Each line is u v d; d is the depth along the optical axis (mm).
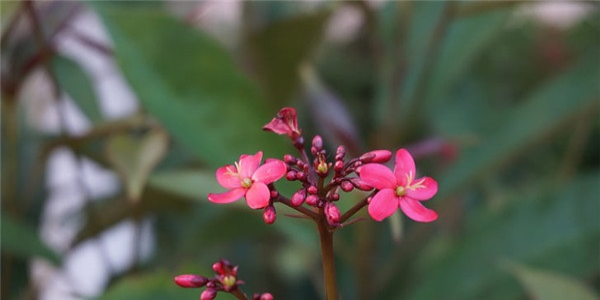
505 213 831
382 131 861
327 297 580
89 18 971
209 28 1126
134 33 752
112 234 1061
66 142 794
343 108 800
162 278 707
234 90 764
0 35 818
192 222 969
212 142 757
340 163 572
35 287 866
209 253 999
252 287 1011
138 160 748
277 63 851
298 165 581
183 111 754
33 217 917
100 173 999
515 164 1141
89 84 840
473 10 814
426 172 1006
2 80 790
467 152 840
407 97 892
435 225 905
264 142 764
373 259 876
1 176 838
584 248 809
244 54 910
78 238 851
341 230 870
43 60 796
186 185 746
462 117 1044
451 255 825
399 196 566
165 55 755
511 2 804
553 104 833
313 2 1057
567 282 727
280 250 1014
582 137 949
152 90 748
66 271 876
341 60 1257
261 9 1024
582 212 817
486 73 1132
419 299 818
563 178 930
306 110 1011
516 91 1149
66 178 1025
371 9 848
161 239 978
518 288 800
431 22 920
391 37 906
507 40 1191
